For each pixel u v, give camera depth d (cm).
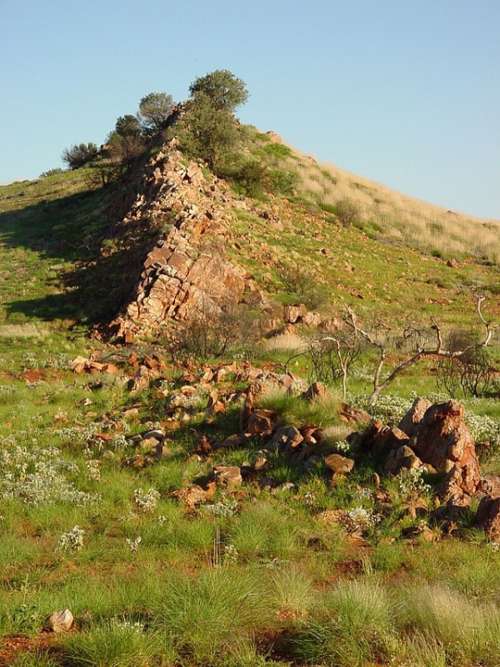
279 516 1023
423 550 911
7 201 7088
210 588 692
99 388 1962
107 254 4069
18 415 1698
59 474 1259
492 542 928
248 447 1320
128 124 6538
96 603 716
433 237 5919
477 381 1986
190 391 1717
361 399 1587
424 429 1168
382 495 1073
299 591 723
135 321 3139
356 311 3603
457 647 609
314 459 1195
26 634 657
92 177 6775
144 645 606
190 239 3656
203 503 1118
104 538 980
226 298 3306
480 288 4697
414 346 2762
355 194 6300
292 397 1405
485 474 1155
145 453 1380
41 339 3095
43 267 4262
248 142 6444
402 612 673
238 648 611
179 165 4712
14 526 1042
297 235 4672
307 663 605
